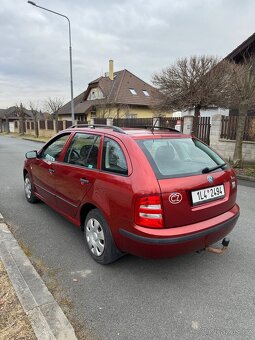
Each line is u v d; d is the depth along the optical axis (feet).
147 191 8.61
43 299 8.25
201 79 41.01
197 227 9.25
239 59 49.96
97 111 101.91
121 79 112.68
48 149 15.14
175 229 8.87
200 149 11.54
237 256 11.57
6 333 7.02
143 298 8.88
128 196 8.98
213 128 38.50
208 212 9.73
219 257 11.46
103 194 9.99
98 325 7.75
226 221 10.19
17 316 7.59
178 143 11.00
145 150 9.62
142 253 9.01
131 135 10.32
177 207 8.86
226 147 37.24
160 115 62.03
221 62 41.52
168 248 8.69
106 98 101.55
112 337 7.35
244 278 10.02
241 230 14.24
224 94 40.22
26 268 9.89
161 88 45.37
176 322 7.90
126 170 9.42
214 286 9.54
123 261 11.05
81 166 11.71
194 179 9.43
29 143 78.69
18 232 13.64
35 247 12.14
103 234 10.30
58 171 13.14
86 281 9.71
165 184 8.77
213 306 8.56
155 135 10.74
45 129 107.65
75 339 6.98
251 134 34.63
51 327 7.29
